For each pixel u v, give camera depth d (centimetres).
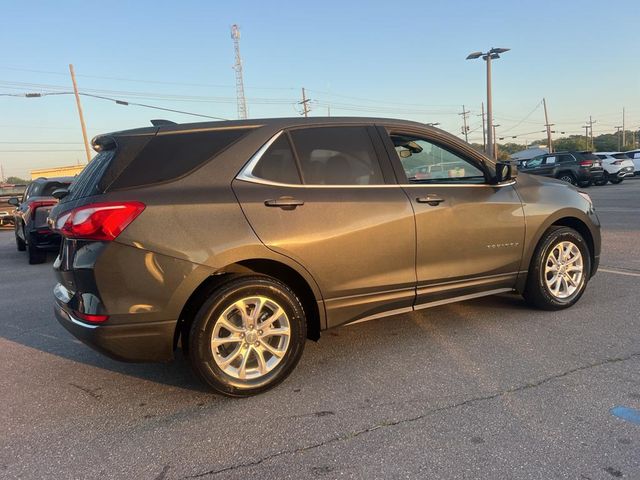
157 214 303
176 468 256
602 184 2509
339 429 287
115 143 322
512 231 434
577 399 308
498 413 296
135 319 302
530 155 5591
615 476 236
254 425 295
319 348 411
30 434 294
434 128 416
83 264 298
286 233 331
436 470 245
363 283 363
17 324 523
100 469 257
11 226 2081
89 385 360
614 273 621
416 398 319
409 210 378
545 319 455
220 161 330
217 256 312
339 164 366
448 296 411
